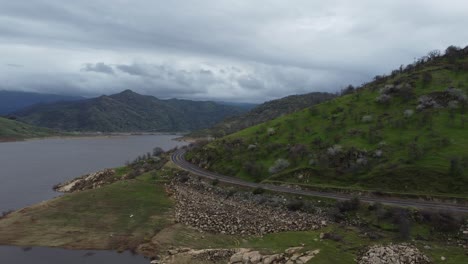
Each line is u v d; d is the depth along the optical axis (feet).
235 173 380.37
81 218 267.39
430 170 268.00
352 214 234.99
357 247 182.70
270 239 207.62
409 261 163.22
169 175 399.44
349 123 400.47
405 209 222.07
